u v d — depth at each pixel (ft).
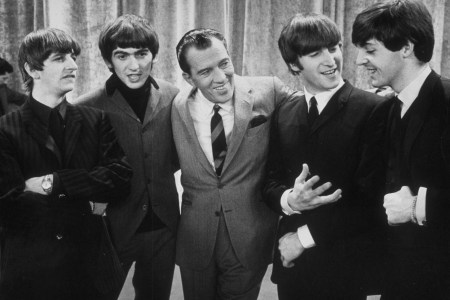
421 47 4.13
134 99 5.76
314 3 9.86
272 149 5.35
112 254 5.19
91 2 9.57
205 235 5.60
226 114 5.59
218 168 5.52
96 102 5.73
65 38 4.93
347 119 4.76
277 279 5.22
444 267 4.03
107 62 5.71
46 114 4.86
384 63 4.24
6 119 4.87
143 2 9.82
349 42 10.16
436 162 4.00
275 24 10.07
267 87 5.80
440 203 3.82
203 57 5.25
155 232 5.83
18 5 9.98
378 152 4.65
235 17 10.32
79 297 4.94
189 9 9.85
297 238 4.87
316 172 4.89
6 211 4.66
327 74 4.83
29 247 4.68
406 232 4.24
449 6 10.00
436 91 4.06
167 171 5.86
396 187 4.32
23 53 4.89
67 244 4.80
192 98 5.74
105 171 4.99
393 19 4.10
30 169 4.80
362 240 4.83
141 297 6.17
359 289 4.82
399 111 4.36
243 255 5.58
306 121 4.98
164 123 5.78
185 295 5.99
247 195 5.54
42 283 4.70
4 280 4.67
